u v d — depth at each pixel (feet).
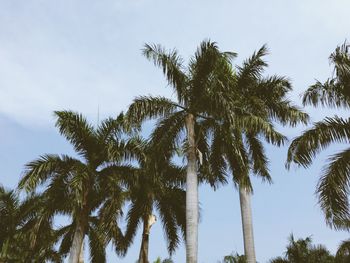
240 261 119.14
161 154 59.36
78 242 59.88
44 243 84.74
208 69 58.23
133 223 78.84
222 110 56.59
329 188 47.16
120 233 78.48
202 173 65.46
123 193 65.36
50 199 62.39
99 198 64.80
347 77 48.93
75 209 61.16
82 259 76.79
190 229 53.52
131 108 58.65
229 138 59.98
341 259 89.86
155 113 59.88
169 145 59.57
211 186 67.00
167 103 59.98
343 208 46.37
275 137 62.75
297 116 71.31
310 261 114.21
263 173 73.26
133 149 63.93
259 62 69.46
